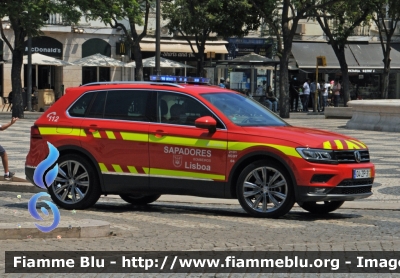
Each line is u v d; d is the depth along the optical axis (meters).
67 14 38.25
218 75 53.78
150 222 11.29
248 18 46.03
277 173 11.43
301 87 55.19
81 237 9.80
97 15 39.25
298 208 13.18
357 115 33.50
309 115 46.78
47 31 51.03
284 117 43.34
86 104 12.63
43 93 47.50
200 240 9.67
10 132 29.20
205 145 11.73
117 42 53.66
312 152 11.26
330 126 35.19
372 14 50.38
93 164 12.45
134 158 12.14
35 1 37.31
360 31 58.38
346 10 45.81
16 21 38.59
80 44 52.56
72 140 12.50
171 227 10.81
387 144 25.39
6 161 15.04
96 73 53.19
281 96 43.50
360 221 11.60
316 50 56.78
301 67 55.50
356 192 11.60
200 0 46.88
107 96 12.53
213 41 55.47
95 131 12.39
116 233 10.16
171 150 11.93
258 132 11.56
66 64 48.34
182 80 12.85
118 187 12.30
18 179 15.03
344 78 49.31
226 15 45.91
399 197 14.48
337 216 12.20
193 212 12.52
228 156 11.60
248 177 11.61
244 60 47.75
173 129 11.95
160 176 12.02
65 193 12.56
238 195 11.67
